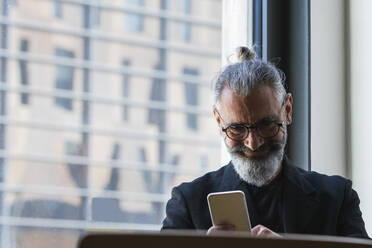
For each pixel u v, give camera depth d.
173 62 3.91
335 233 1.86
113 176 3.45
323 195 1.90
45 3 3.16
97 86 3.49
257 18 2.66
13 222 2.79
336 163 2.59
